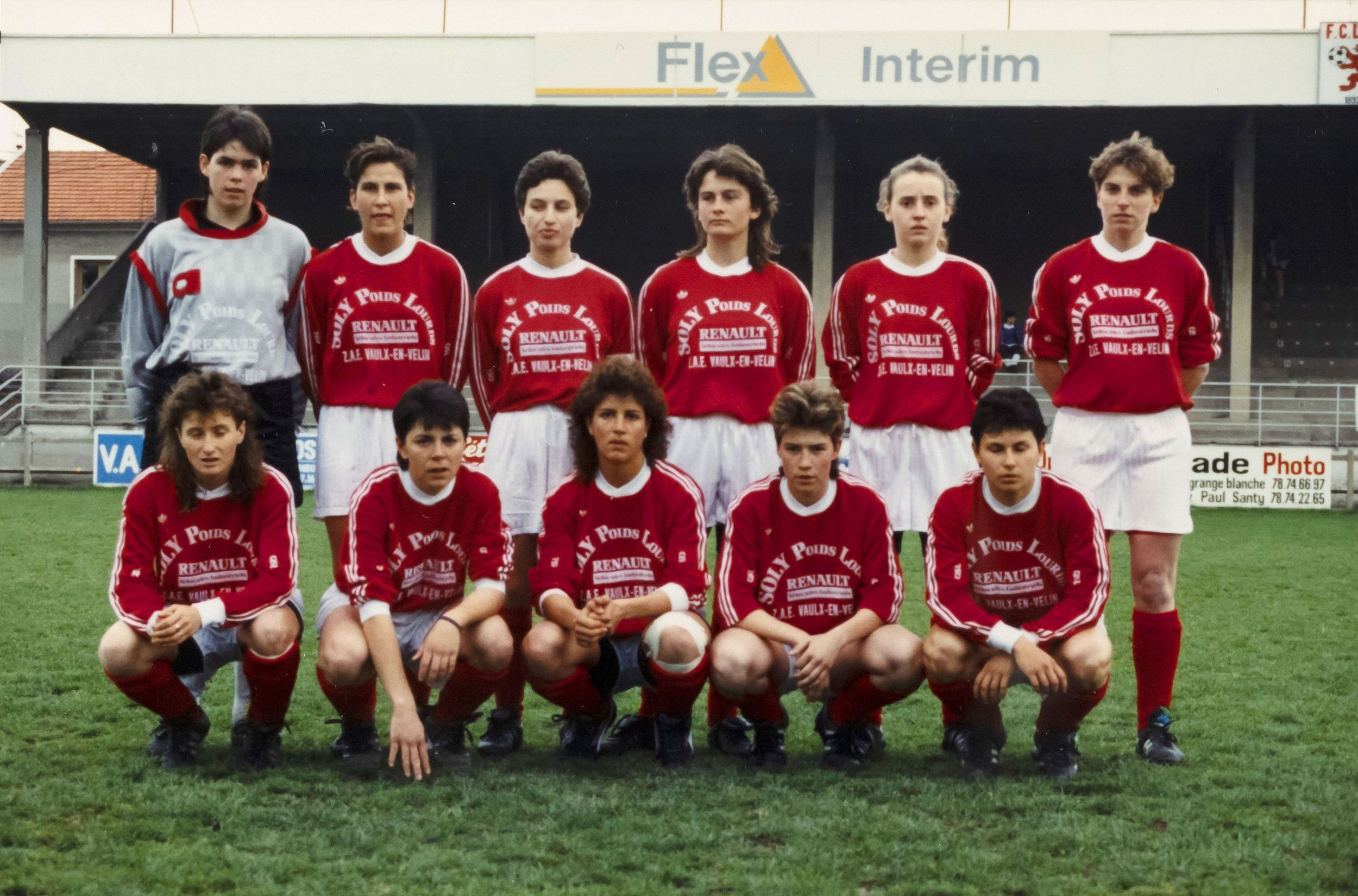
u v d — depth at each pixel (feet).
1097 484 12.67
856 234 77.71
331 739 12.49
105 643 10.67
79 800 10.01
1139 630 12.36
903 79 56.49
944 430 13.46
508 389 13.17
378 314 12.96
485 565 11.39
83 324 69.26
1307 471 44.86
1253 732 12.94
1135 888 8.36
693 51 56.95
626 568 11.72
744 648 11.03
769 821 9.67
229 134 12.51
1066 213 77.77
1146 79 55.72
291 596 11.26
